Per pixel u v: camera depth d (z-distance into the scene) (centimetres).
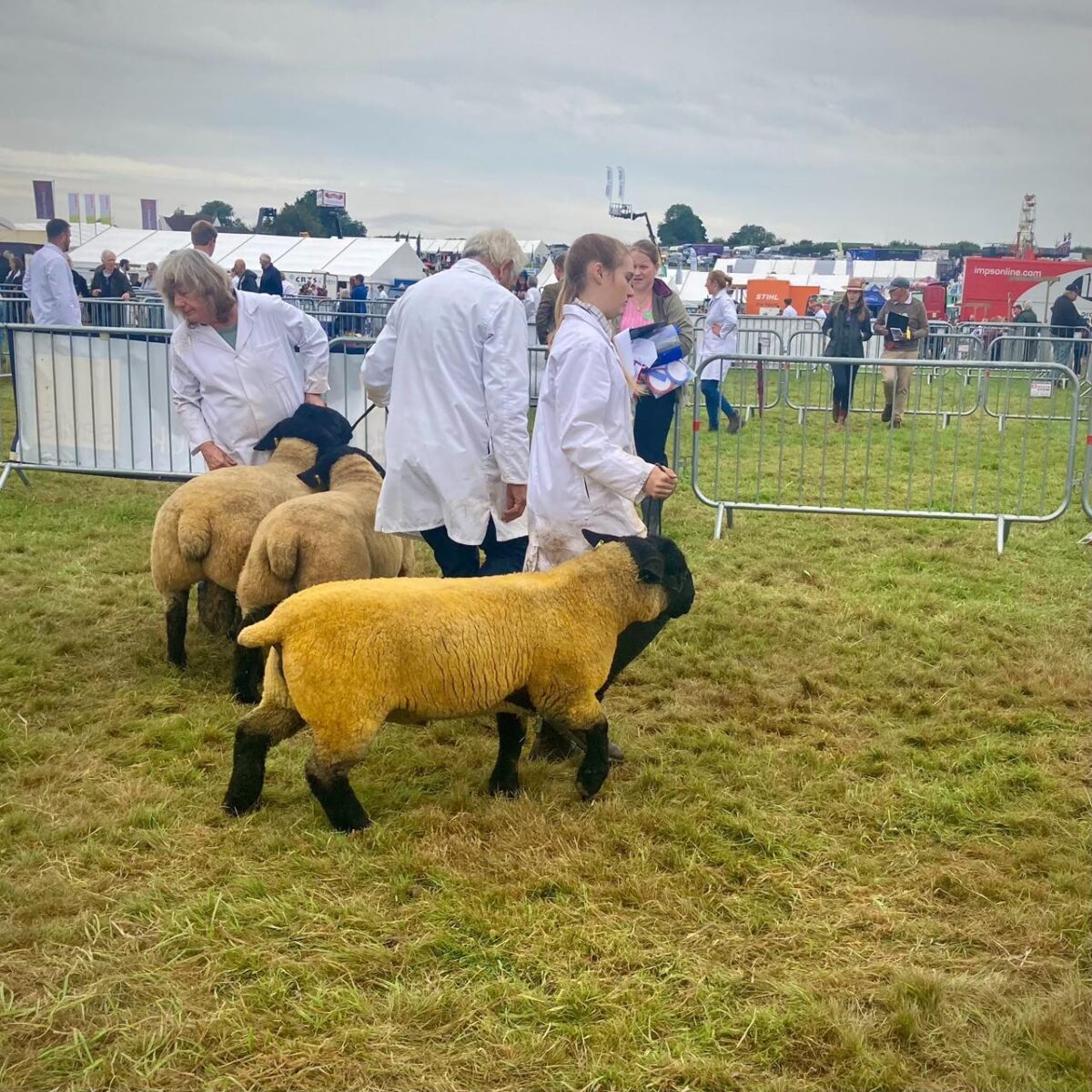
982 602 698
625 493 410
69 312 1192
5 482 987
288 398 611
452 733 495
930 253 6056
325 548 484
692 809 419
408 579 396
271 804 420
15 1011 294
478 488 463
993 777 451
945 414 1489
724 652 607
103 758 462
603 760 415
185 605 557
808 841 397
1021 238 6919
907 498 955
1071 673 572
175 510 530
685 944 334
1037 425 1537
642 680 570
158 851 384
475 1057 281
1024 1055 285
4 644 587
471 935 336
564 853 384
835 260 4800
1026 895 364
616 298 423
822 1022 293
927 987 307
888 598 705
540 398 437
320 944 329
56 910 344
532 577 406
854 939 339
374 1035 288
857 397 1784
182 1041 285
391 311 494
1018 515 823
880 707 535
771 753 477
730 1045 289
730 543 851
